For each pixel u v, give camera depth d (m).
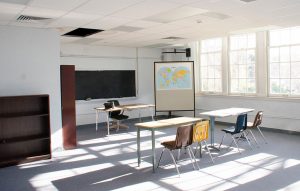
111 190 3.96
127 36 7.50
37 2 3.92
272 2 4.28
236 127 5.79
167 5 4.28
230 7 4.52
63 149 6.29
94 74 9.34
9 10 4.34
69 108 6.41
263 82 8.14
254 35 8.41
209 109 9.72
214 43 9.63
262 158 5.36
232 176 4.42
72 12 4.57
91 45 9.25
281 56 7.82
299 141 6.69
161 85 9.87
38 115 5.54
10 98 5.32
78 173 4.75
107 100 9.62
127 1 3.99
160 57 10.91
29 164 5.33
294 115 7.45
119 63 9.94
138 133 5.03
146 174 4.61
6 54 5.50
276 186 3.96
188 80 9.80
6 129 5.52
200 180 4.28
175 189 3.94
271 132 7.82
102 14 4.77
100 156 5.77
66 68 6.36
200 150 5.56
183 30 6.67
